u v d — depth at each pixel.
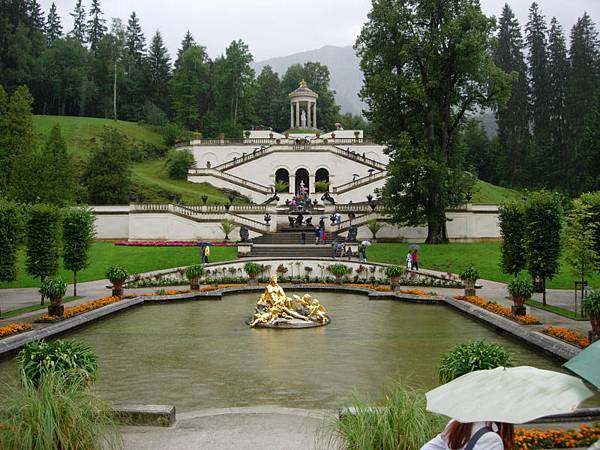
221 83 99.38
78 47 115.88
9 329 17.61
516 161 95.06
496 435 4.65
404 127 45.72
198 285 30.55
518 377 5.04
